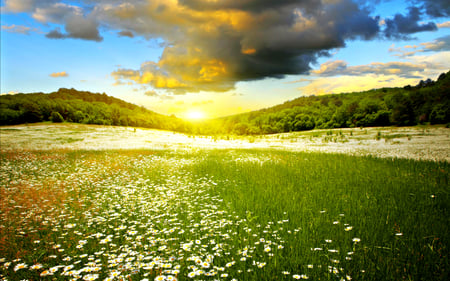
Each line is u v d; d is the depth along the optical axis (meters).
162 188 8.18
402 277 3.02
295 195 7.09
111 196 7.51
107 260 3.59
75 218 5.56
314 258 3.49
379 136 31.08
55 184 9.31
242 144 32.38
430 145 21.52
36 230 4.76
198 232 4.61
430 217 5.05
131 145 27.80
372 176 9.59
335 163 13.08
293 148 25.02
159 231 4.62
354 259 3.45
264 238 4.26
